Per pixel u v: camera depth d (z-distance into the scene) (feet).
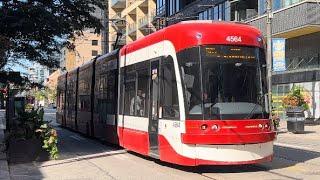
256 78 44.78
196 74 43.62
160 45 48.88
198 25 45.03
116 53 64.85
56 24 63.77
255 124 43.32
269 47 97.04
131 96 57.31
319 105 113.19
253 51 45.09
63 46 73.31
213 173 44.01
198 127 42.47
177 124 44.34
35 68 77.82
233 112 42.98
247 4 144.36
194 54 43.96
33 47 70.90
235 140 42.45
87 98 83.82
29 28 63.67
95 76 77.71
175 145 44.73
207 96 43.09
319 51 119.03
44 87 83.05
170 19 189.67
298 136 84.58
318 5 111.96
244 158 42.75
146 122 51.88
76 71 97.04
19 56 71.92
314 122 113.91
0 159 53.42
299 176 41.91
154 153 49.70
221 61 44.04
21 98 90.12
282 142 74.13
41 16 62.49
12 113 88.07
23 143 53.16
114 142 64.23
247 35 45.16
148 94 51.52
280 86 128.06
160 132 47.88
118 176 43.34
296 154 58.54
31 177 43.29
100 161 53.72
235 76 44.06
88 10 68.44
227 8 150.61
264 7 131.75
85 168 48.57
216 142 42.16
